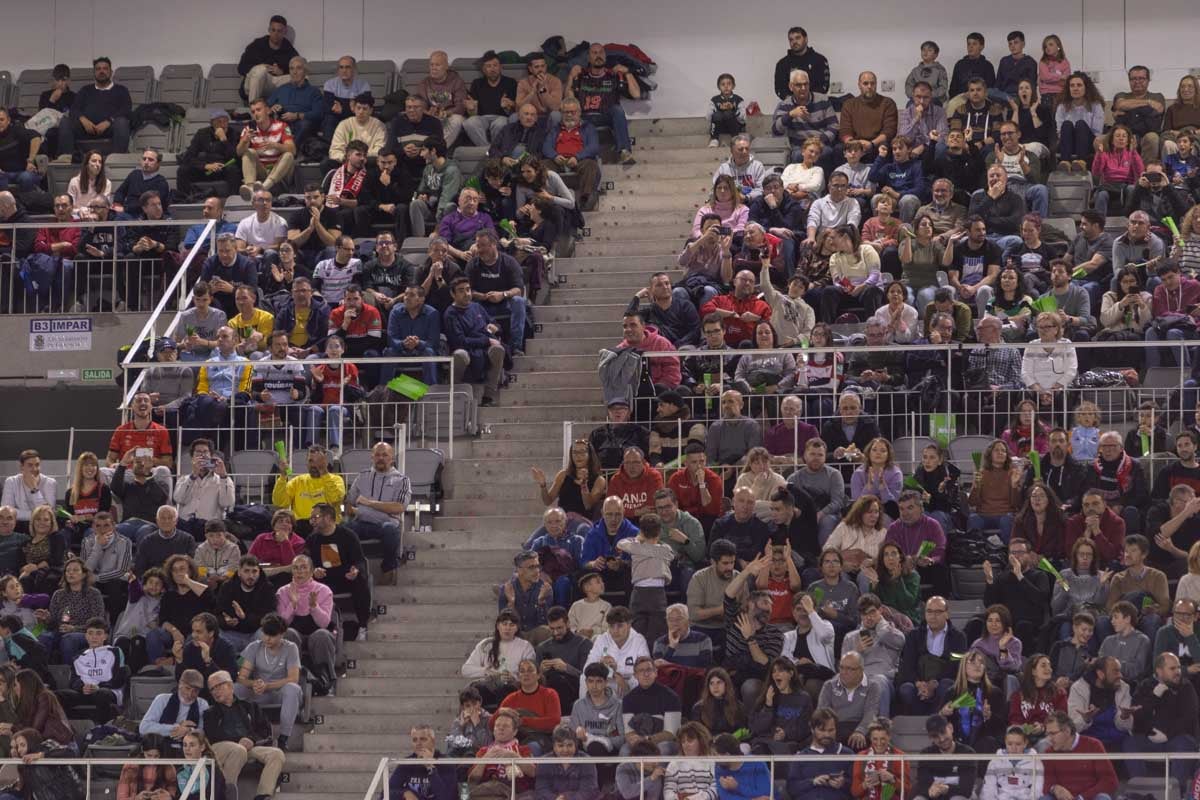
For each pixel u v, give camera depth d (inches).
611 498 825.5
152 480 890.1
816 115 1196.5
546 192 1114.7
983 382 930.1
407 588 869.8
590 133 1189.7
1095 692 731.4
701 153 1215.6
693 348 977.5
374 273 1051.9
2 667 773.3
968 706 729.6
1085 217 1060.5
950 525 834.2
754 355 955.3
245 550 861.2
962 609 805.2
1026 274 1021.2
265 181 1182.3
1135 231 1033.5
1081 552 792.3
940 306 960.9
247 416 958.4
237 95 1291.8
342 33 1298.0
